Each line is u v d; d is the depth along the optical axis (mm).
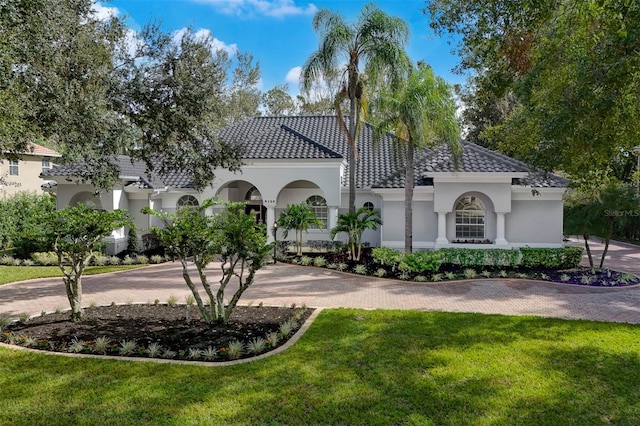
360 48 19641
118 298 13508
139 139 16406
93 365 7477
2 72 9734
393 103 17922
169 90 14891
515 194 21125
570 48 10570
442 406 6082
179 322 10180
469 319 10492
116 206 23469
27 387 6629
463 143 22516
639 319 11086
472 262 18516
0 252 23828
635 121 10883
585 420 5754
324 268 19172
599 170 15695
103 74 14227
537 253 18297
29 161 35875
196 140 16734
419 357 7855
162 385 6695
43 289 15047
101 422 5637
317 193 25766
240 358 7883
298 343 8609
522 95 18016
